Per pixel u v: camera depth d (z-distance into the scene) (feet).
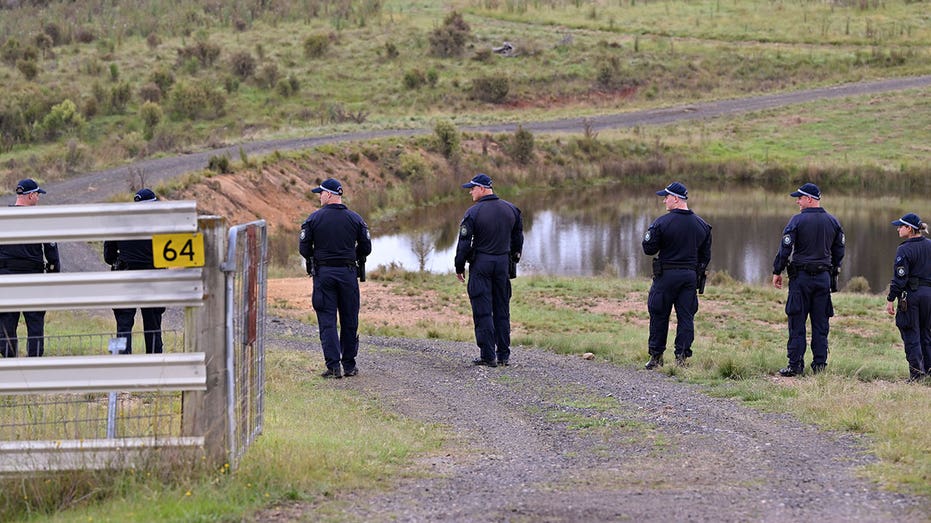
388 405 73.72
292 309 141.69
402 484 47.91
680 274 88.79
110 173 284.82
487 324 90.99
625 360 94.02
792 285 85.56
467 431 64.23
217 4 605.31
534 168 372.99
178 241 46.24
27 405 54.70
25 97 404.57
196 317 46.78
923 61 512.63
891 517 40.45
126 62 483.51
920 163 383.04
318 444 54.80
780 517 40.65
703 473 49.62
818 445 56.29
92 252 181.68
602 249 253.85
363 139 354.33
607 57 507.71
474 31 552.82
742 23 580.71
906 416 61.26
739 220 296.71
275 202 272.72
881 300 159.43
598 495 44.96
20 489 45.93
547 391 77.92
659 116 452.76
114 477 45.70
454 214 312.09
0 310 45.44
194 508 41.52
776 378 83.10
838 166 379.96
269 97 451.12
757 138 423.23
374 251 248.52
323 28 558.15
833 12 593.42
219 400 46.93
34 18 580.30
